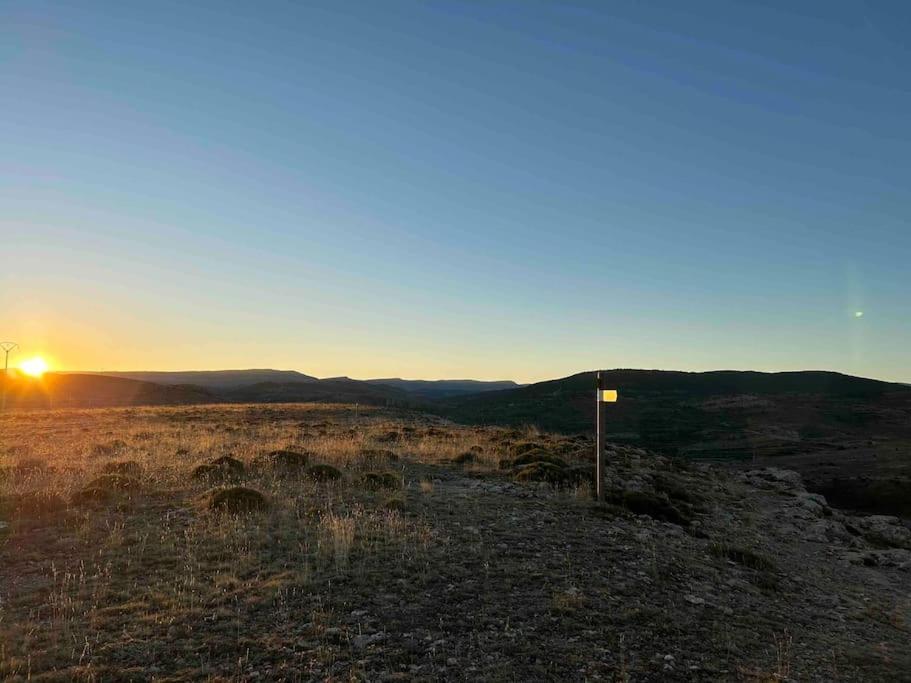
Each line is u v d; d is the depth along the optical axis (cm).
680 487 1961
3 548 892
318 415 4312
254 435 2511
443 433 2661
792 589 1092
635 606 798
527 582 839
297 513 1105
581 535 1116
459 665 605
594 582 868
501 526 1117
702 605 864
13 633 615
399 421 3822
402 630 670
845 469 6475
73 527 998
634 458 2391
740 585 1011
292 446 1962
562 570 901
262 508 1116
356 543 942
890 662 787
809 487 5584
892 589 1318
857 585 1295
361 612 705
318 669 575
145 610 685
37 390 10450
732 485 2598
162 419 3800
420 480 1517
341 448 1900
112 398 10175
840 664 745
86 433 2723
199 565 827
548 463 1722
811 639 822
